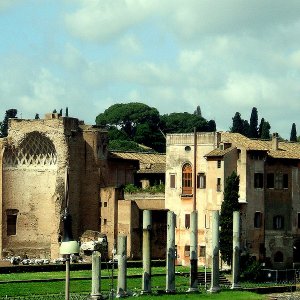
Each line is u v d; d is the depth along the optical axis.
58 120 194.12
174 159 194.12
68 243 111.56
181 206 192.38
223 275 172.00
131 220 193.12
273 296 153.75
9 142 196.50
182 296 143.25
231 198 178.00
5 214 195.88
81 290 149.25
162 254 193.88
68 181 194.12
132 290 149.12
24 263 181.50
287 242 189.62
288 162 191.12
